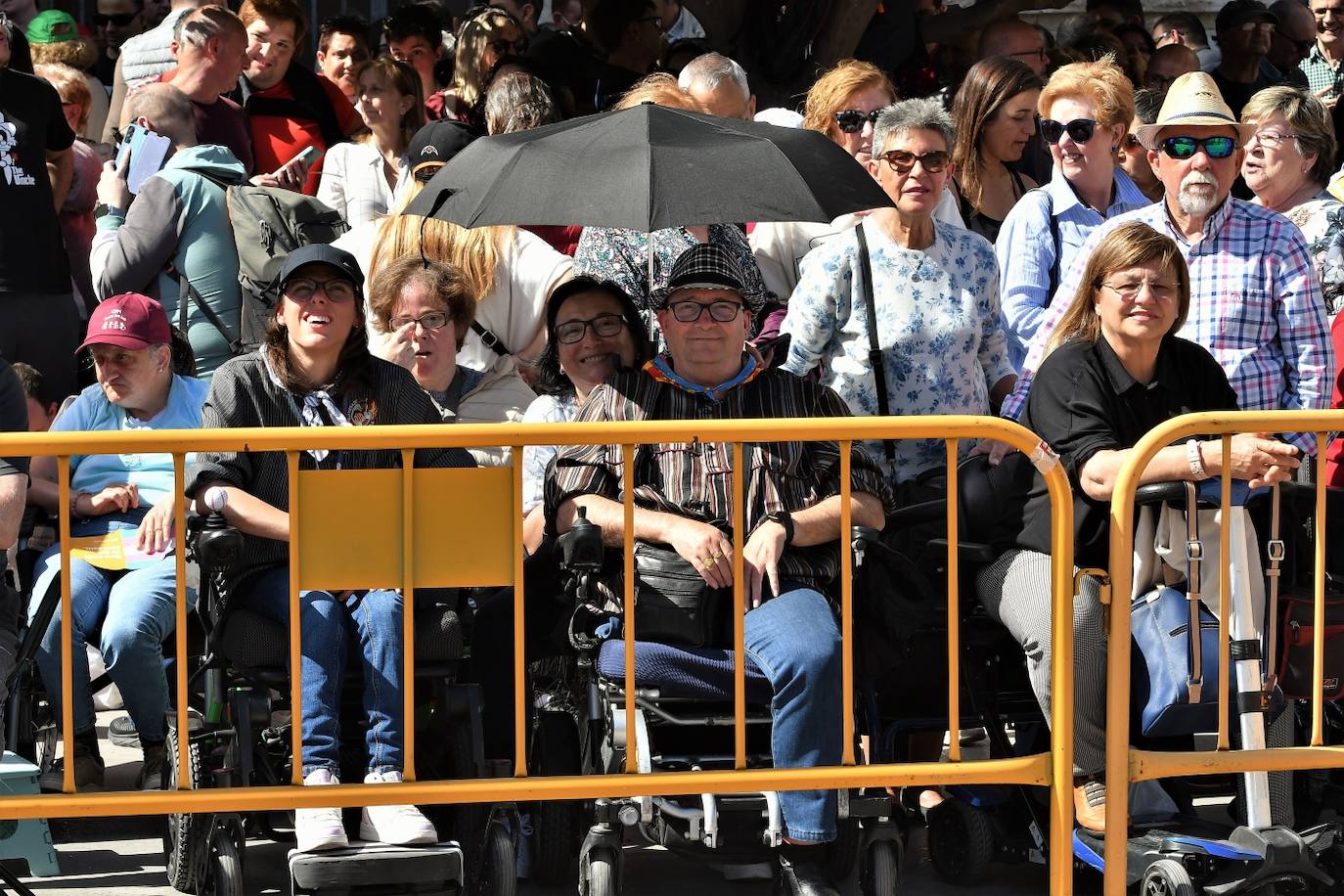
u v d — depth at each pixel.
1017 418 17.23
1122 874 13.92
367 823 14.21
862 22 30.23
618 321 17.12
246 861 16.03
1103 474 14.62
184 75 24.19
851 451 14.94
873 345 18.17
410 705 13.36
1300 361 17.66
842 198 16.05
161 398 18.08
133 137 22.09
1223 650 13.98
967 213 22.81
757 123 16.80
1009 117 22.34
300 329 15.37
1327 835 14.70
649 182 15.50
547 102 21.77
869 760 15.99
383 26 29.73
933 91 31.42
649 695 14.41
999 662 16.19
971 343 18.44
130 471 17.80
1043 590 14.87
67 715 13.02
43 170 21.77
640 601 14.61
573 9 33.31
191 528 14.84
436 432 12.98
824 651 14.03
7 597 15.08
